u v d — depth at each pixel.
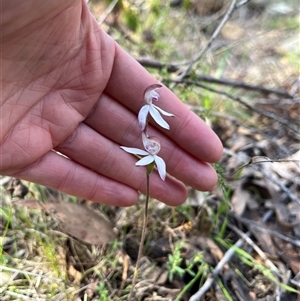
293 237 0.19
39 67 0.14
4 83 0.14
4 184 0.20
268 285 0.17
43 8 0.13
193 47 0.29
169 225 0.19
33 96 0.15
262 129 0.24
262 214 0.20
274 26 0.32
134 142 0.17
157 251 0.18
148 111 0.13
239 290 0.17
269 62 0.29
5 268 0.17
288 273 0.18
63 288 0.16
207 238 0.18
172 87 0.22
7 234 0.18
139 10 0.29
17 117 0.15
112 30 0.27
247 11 0.34
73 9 0.14
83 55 0.15
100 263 0.17
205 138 0.16
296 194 0.21
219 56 0.29
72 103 0.16
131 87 0.16
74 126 0.16
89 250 0.18
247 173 0.21
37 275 0.17
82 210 0.18
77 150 0.16
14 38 0.13
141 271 0.18
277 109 0.26
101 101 0.16
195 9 0.34
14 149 0.15
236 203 0.20
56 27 0.14
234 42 0.29
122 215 0.20
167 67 0.24
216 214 0.19
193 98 0.25
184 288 0.16
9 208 0.18
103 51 0.15
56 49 0.14
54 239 0.18
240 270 0.18
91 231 0.18
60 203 0.19
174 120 0.16
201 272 0.17
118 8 0.27
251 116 0.25
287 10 0.33
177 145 0.17
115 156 0.16
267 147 0.23
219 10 0.34
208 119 0.21
